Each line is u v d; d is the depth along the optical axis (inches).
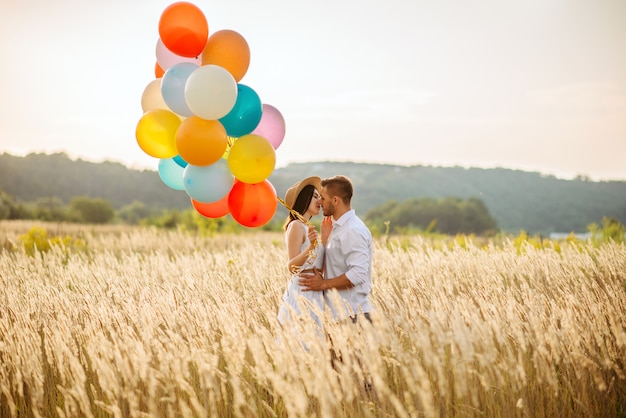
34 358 151.4
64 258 404.8
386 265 311.6
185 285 273.4
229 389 160.9
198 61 203.2
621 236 476.1
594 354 153.5
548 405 149.9
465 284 272.4
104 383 141.3
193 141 181.8
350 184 187.8
